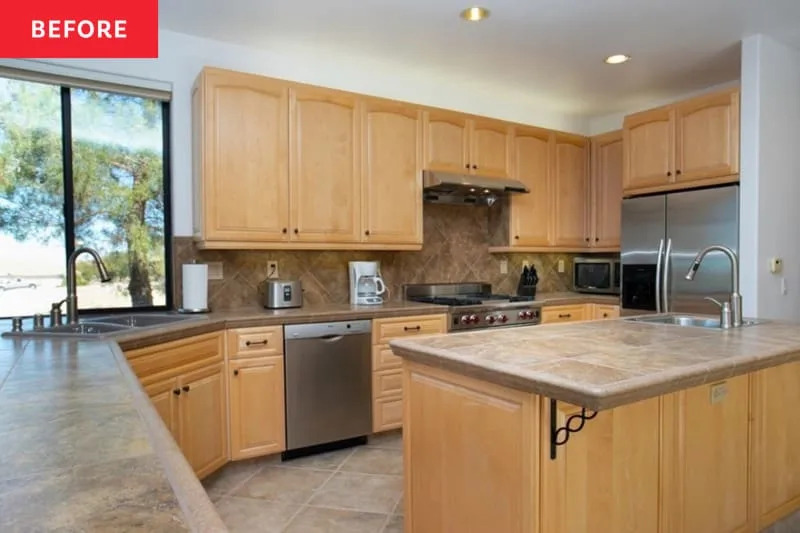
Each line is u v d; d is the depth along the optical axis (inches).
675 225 144.0
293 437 119.6
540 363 61.2
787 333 83.0
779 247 133.7
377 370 130.5
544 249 177.0
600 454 63.2
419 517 75.5
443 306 140.2
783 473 87.8
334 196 134.5
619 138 176.9
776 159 132.5
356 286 144.3
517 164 168.9
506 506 61.1
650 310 150.3
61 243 117.6
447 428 70.1
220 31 124.4
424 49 135.9
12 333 89.7
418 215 148.3
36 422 43.1
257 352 115.3
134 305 126.2
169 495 29.3
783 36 128.2
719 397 77.4
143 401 49.9
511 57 140.6
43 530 25.2
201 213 120.0
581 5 111.6
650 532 69.0
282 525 92.0
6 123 111.7
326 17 116.9
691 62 144.3
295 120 129.0
